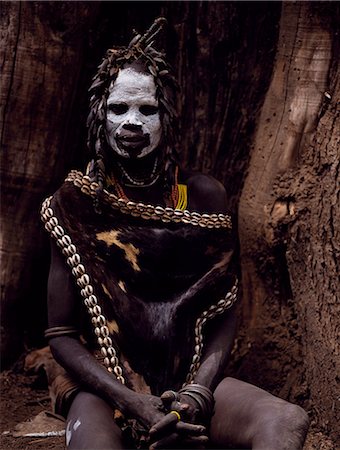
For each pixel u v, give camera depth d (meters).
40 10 4.87
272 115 4.79
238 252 4.96
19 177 5.04
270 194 4.61
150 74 3.75
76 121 5.19
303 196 4.47
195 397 3.45
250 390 3.58
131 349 3.65
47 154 5.07
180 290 3.76
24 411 4.84
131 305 3.67
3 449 4.25
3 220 5.12
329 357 4.28
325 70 4.55
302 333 4.51
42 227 5.20
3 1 4.86
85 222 3.69
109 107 3.74
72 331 3.71
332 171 4.35
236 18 5.10
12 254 5.17
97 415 3.44
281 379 4.67
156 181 3.82
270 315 4.75
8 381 5.15
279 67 4.79
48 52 4.92
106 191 3.71
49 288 3.74
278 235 4.54
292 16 4.68
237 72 5.13
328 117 4.47
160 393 3.66
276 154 4.66
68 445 3.42
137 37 3.81
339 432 4.20
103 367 3.59
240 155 5.14
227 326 3.82
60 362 3.64
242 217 4.77
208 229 3.79
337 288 4.28
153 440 3.31
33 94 4.95
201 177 3.92
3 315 5.24
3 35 4.87
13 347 5.30
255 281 4.79
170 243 3.73
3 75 4.89
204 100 5.17
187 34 5.15
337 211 4.30
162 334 3.68
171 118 3.78
